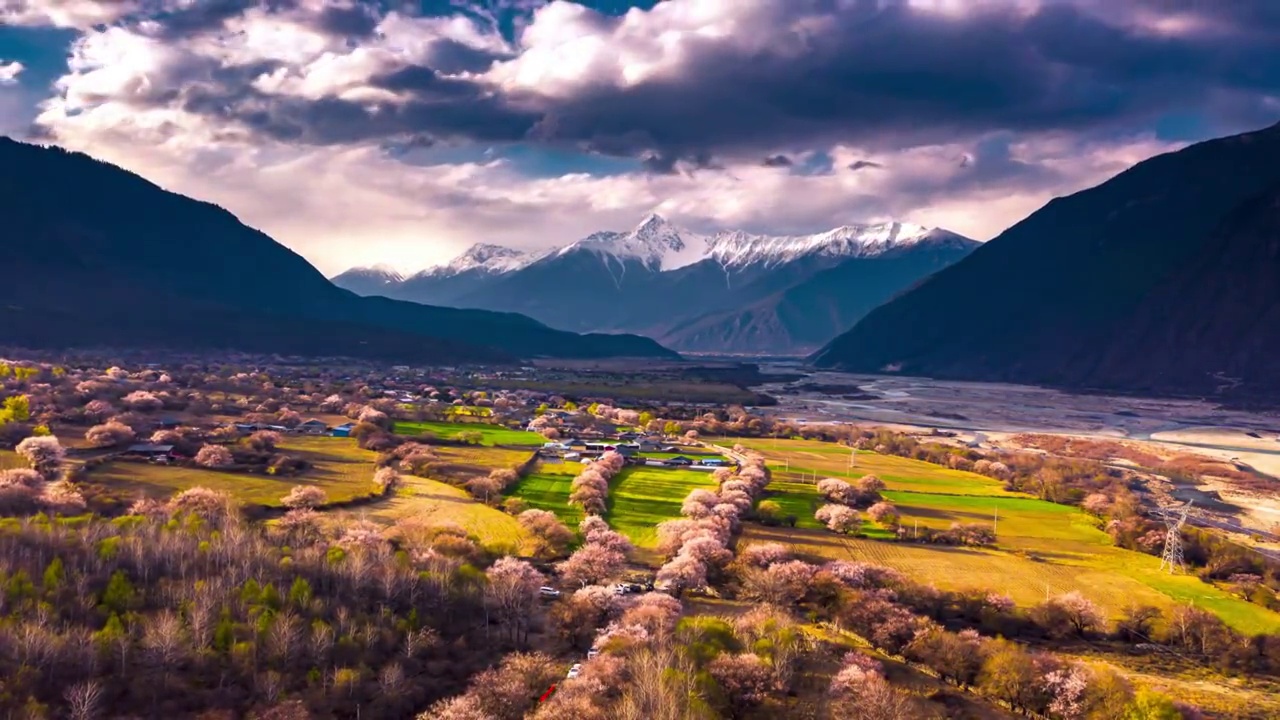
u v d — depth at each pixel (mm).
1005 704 97938
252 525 138250
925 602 126688
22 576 95375
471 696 86875
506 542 146750
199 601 98562
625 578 133125
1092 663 108500
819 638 112250
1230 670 113125
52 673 82312
